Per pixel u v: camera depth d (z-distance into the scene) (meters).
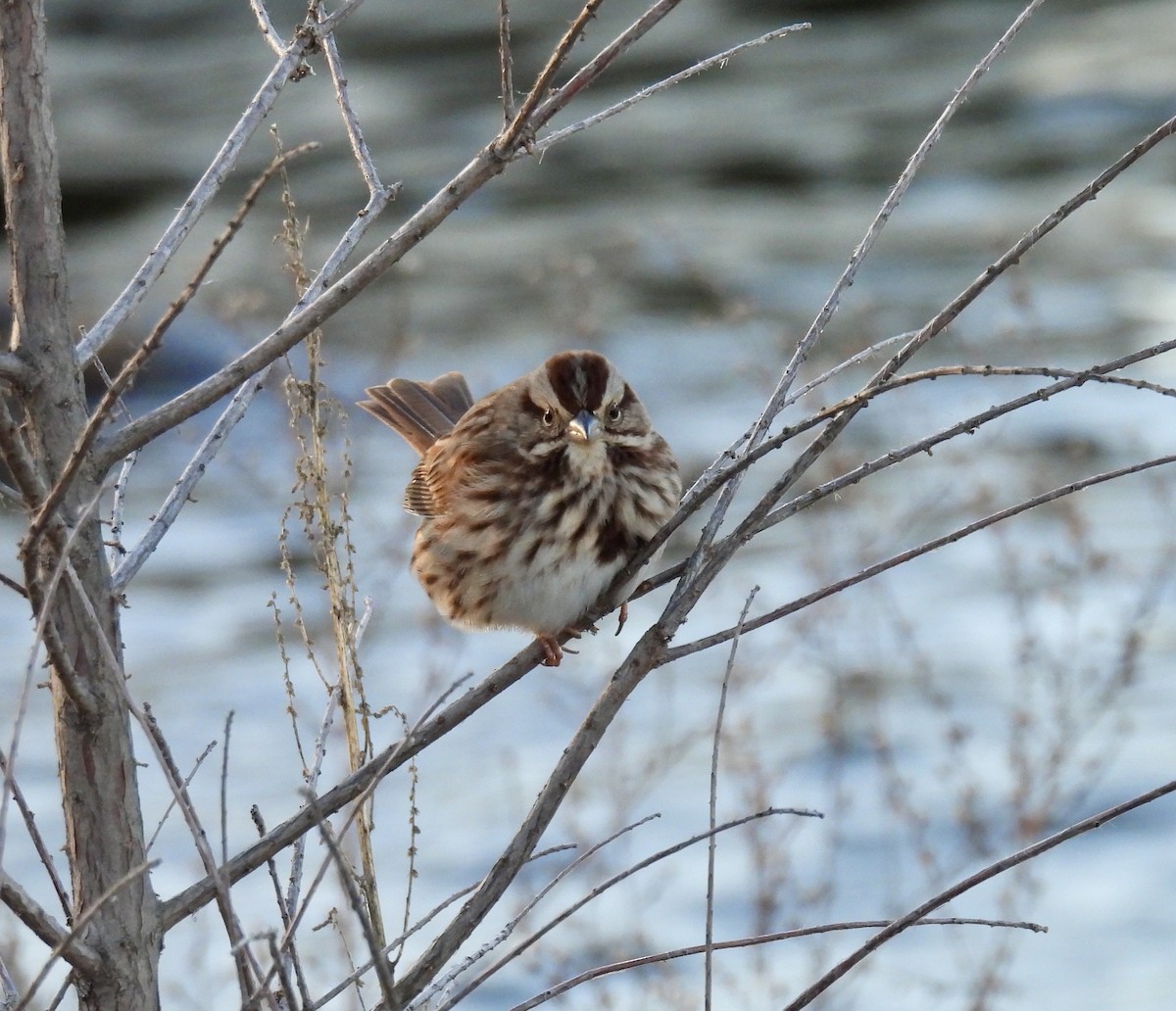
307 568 19.38
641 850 13.55
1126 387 22.52
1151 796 5.62
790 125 34.88
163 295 25.19
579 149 34.28
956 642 16.23
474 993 11.34
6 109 5.56
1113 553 16.56
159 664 17.61
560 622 8.38
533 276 23.36
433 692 14.93
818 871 13.22
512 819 14.15
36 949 10.74
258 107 5.86
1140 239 28.91
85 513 4.94
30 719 16.22
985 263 28.05
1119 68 36.12
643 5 40.66
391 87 36.12
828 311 6.34
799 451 17.34
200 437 20.98
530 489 8.27
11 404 6.00
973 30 39.22
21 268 5.57
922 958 12.16
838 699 13.96
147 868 4.78
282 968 4.85
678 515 6.15
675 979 11.19
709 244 29.16
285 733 16.06
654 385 23.64
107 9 42.72
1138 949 12.46
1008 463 20.20
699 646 5.86
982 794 13.83
